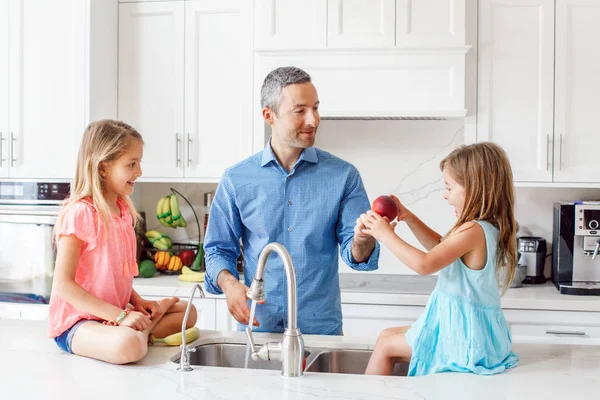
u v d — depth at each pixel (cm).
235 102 325
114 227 178
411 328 171
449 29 297
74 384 143
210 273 204
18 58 326
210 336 188
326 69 303
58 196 322
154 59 332
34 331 195
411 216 186
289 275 147
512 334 284
